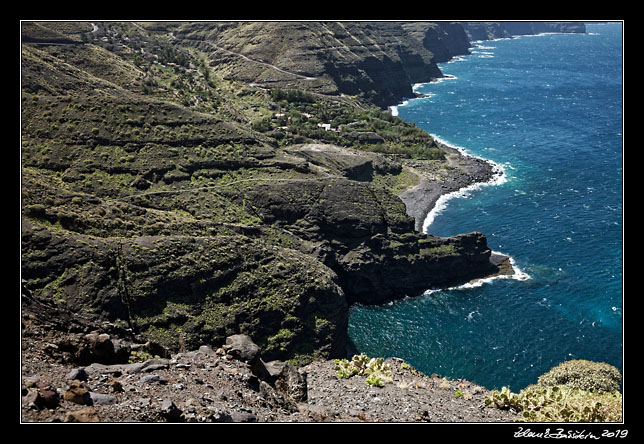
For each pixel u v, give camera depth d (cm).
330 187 13062
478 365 9481
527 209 15900
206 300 8994
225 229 10662
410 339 10338
